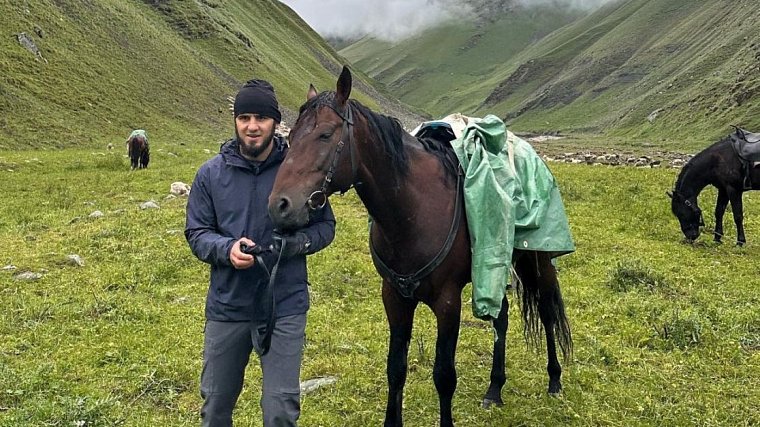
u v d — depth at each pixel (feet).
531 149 19.40
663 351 23.52
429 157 16.16
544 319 20.06
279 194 12.51
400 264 15.46
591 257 35.50
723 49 311.47
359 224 42.09
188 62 198.70
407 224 15.11
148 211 43.21
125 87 150.30
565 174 61.26
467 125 17.81
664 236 40.91
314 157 12.98
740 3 393.70
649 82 387.96
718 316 26.43
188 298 27.71
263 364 13.30
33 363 21.01
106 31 174.29
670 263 34.50
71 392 19.24
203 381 13.66
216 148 123.44
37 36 140.67
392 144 14.60
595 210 46.91
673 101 278.46
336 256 34.17
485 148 17.54
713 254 37.27
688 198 40.04
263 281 13.19
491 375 19.69
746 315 26.66
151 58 179.11
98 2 187.62
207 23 250.78
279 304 13.23
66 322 24.61
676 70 375.25
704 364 22.27
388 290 16.14
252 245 12.48
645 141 235.81
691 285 30.71
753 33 302.04
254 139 13.06
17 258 31.81
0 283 28.19
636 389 20.39
